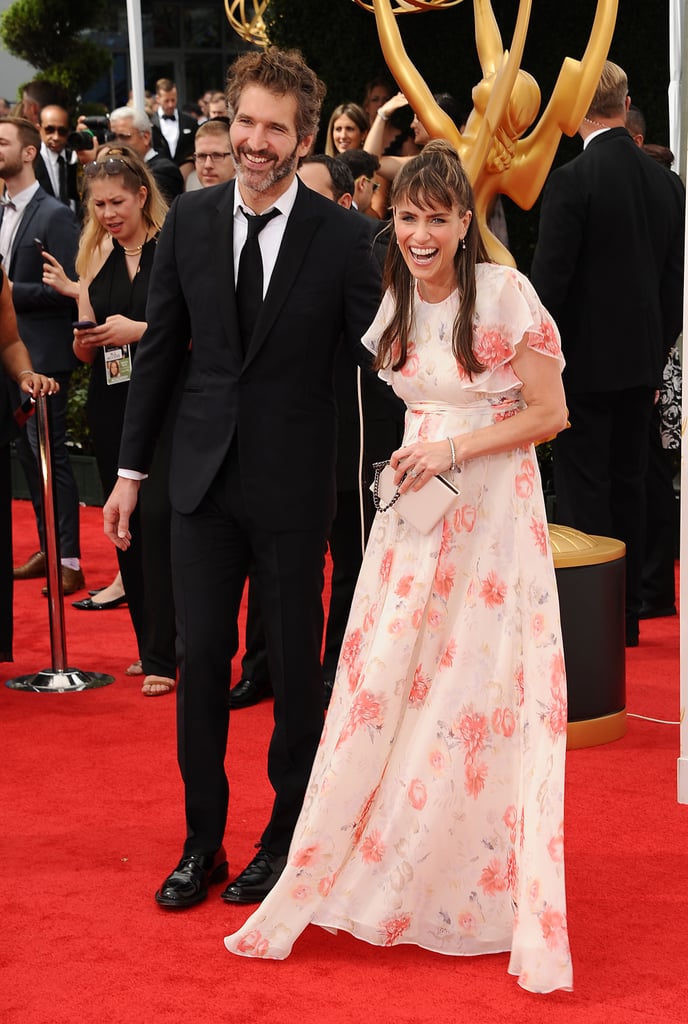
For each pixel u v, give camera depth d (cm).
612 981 269
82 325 454
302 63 292
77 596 637
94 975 271
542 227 497
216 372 302
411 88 436
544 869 267
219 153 566
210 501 303
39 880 321
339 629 460
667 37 948
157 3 1894
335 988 266
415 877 279
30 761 409
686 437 345
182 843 344
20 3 1485
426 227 272
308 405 302
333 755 279
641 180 500
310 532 301
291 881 279
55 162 884
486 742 279
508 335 275
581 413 508
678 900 309
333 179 433
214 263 299
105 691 486
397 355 287
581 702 415
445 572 280
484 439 277
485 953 282
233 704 457
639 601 533
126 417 317
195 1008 257
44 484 491
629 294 498
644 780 387
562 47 968
